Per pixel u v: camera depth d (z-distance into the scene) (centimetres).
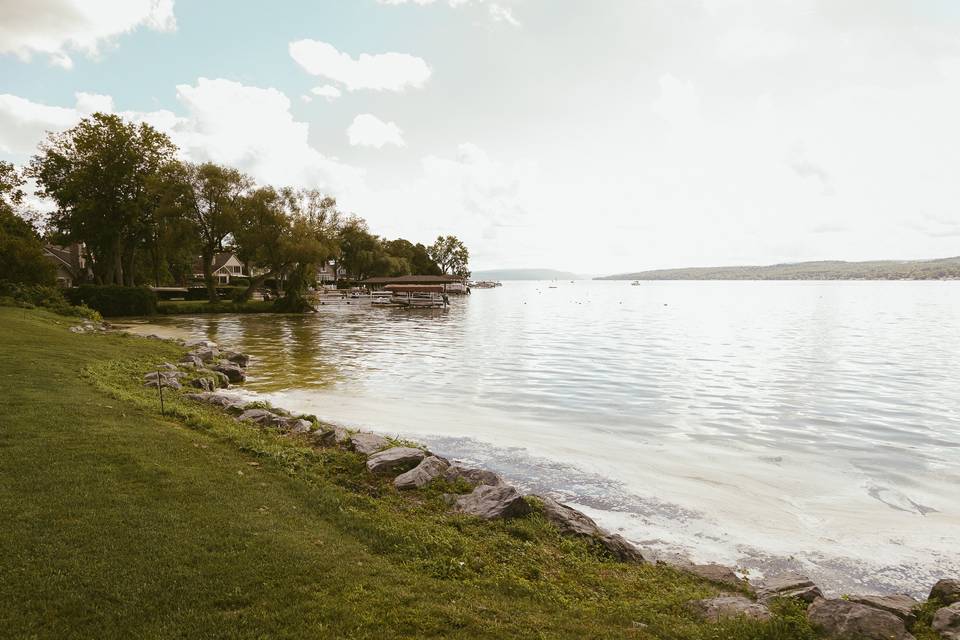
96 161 5628
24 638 473
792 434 1565
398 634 511
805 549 880
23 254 4412
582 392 2125
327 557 654
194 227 5925
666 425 1653
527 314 7094
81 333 2903
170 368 2059
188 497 792
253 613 530
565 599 626
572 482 1161
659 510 1027
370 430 1513
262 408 1560
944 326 5234
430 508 890
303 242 6375
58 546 624
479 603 587
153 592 554
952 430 1612
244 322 5269
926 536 930
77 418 1128
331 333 4381
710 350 3450
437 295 8644
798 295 14200
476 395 2048
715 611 614
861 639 553
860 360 3033
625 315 6950
